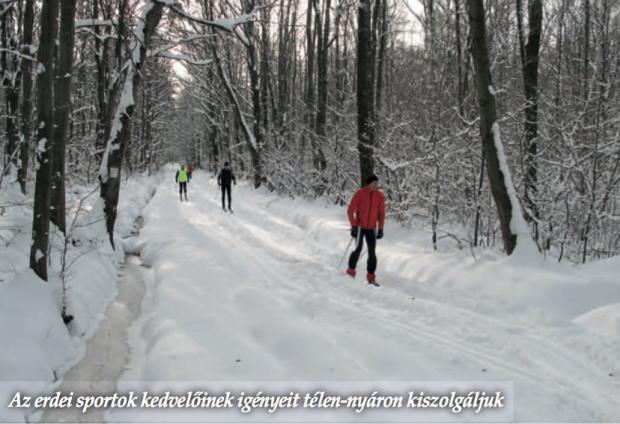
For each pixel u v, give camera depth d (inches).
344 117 676.1
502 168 295.0
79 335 221.3
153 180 1470.2
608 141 336.8
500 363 181.3
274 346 203.3
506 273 269.3
